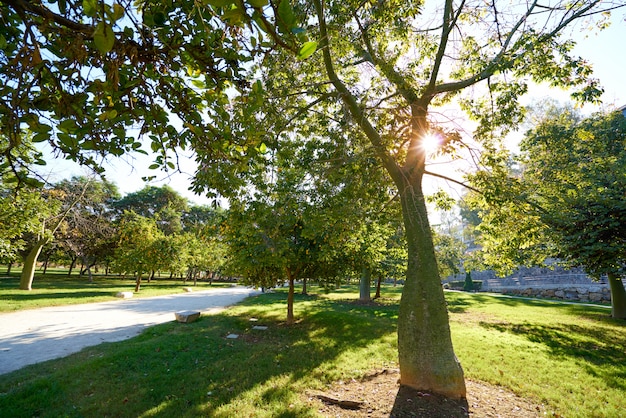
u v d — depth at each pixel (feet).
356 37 19.69
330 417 14.30
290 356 23.12
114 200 123.85
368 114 18.71
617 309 43.50
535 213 27.25
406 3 17.81
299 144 22.76
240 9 3.58
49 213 52.03
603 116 47.60
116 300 55.01
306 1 17.04
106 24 3.63
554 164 42.45
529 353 25.05
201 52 6.90
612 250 28.96
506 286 93.86
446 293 88.17
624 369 21.84
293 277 36.83
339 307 50.88
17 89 5.64
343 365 21.35
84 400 15.23
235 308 47.67
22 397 15.16
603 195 30.99
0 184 38.17
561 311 49.88
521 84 20.36
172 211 123.44
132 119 7.40
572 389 18.47
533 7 18.85
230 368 20.24
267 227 21.88
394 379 18.67
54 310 41.29
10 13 6.50
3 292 53.26
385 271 61.41
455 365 16.84
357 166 20.77
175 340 25.39
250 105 8.08
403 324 18.04
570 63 18.25
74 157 8.21
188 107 7.82
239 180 13.43
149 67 6.97
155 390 16.52
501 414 15.14
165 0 6.34
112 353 21.29
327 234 24.38
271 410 14.84
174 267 74.02
